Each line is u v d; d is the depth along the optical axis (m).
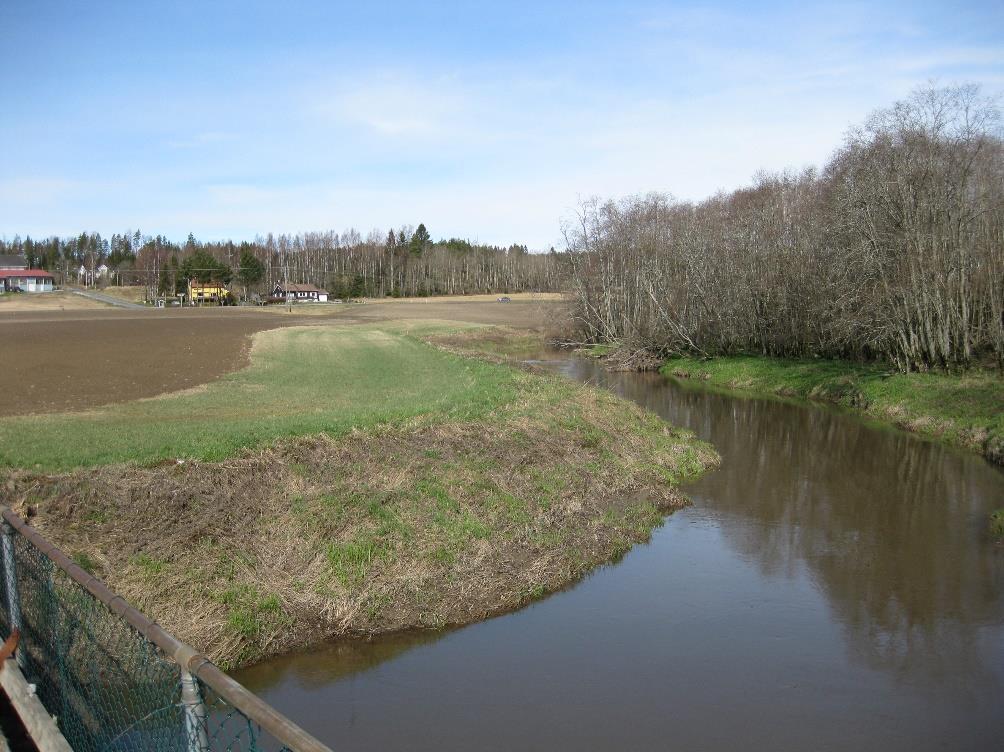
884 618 11.89
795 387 35.78
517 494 15.97
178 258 154.38
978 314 32.22
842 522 16.69
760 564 14.20
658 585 13.21
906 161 31.28
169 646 4.07
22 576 7.07
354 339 51.75
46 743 5.29
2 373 29.88
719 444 24.72
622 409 26.41
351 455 15.69
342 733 8.62
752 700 9.52
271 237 185.75
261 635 10.38
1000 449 21.91
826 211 39.12
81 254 195.62
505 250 179.75
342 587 11.55
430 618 11.42
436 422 19.27
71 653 7.11
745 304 45.62
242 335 53.41
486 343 59.81
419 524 13.59
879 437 25.47
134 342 45.72
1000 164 33.03
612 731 8.78
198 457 14.16
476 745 8.43
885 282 31.72
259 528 12.27
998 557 14.47
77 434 16.44
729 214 53.09
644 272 50.66
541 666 10.30
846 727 8.95
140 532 11.41
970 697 9.64
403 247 165.00
